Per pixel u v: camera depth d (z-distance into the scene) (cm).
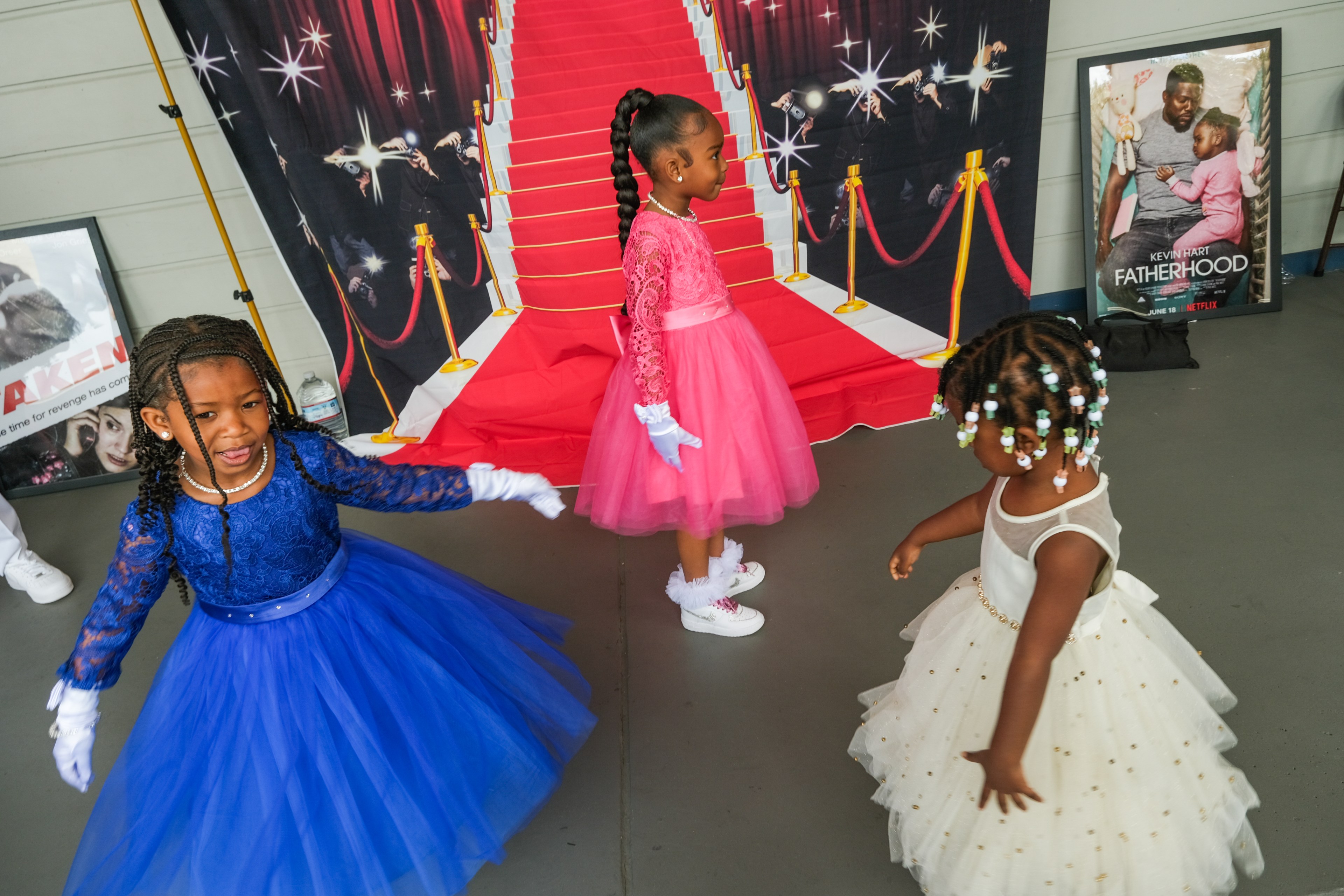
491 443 353
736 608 239
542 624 205
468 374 354
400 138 322
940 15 321
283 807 148
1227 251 372
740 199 337
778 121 329
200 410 133
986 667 146
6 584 304
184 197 353
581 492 248
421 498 168
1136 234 374
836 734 204
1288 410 304
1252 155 364
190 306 373
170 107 292
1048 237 390
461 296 344
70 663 150
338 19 305
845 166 338
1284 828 168
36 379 359
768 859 176
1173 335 343
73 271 354
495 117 321
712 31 317
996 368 125
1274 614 219
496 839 160
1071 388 122
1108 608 143
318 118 317
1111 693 138
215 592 153
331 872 149
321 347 387
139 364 134
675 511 225
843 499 294
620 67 318
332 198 327
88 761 154
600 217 331
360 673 157
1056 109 369
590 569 276
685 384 218
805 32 319
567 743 184
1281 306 375
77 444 367
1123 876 139
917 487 295
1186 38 362
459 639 175
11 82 327
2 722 242
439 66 314
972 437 132
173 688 157
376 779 151
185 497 146
